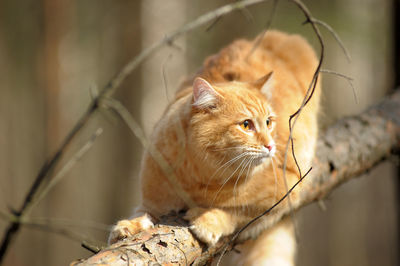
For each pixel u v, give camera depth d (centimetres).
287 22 1337
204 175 450
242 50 585
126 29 1371
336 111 1706
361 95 2233
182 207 461
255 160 448
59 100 1532
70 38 1700
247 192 458
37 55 1555
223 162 450
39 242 1666
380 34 1473
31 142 1845
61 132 1530
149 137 497
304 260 1834
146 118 1622
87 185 2214
